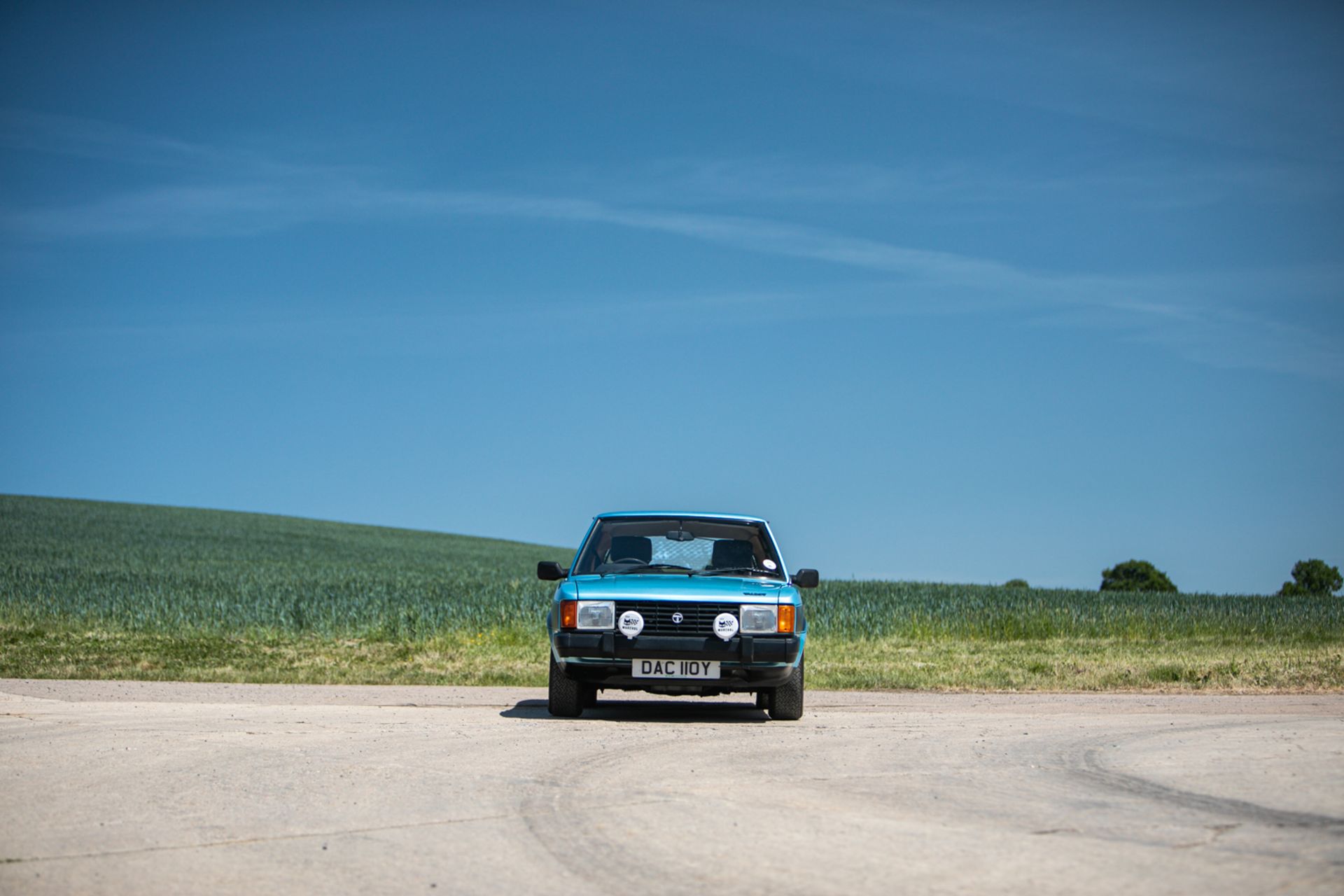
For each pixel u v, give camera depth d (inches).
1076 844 195.0
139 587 1294.3
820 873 178.5
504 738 328.2
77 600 1095.6
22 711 390.0
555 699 390.9
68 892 170.1
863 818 216.7
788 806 228.7
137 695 470.9
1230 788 245.1
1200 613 1099.3
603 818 217.8
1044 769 273.4
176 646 762.2
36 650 711.7
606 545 423.2
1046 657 718.5
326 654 730.8
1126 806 226.5
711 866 183.2
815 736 338.6
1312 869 178.2
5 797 237.5
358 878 177.8
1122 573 3580.2
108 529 2955.2
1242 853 188.1
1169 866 180.5
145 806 229.1
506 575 2155.5
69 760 284.2
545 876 178.9
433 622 923.4
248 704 433.7
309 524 3651.6
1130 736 334.6
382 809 226.7
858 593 1299.2
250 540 2940.5
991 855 188.4
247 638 872.9
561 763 282.7
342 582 1633.9
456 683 570.3
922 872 178.4
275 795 240.2
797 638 379.9
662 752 301.7
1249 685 538.0
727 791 244.5
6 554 2256.4
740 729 359.9
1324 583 3454.7
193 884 174.2
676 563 412.5
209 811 224.4
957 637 950.4
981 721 387.5
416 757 291.9
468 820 216.5
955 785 251.6
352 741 321.1
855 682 560.1
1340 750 298.5
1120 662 656.4
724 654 371.6
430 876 178.7
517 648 778.8
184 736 326.6
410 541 3358.8
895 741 327.9
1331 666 592.1
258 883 175.2
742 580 400.5
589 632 376.2
